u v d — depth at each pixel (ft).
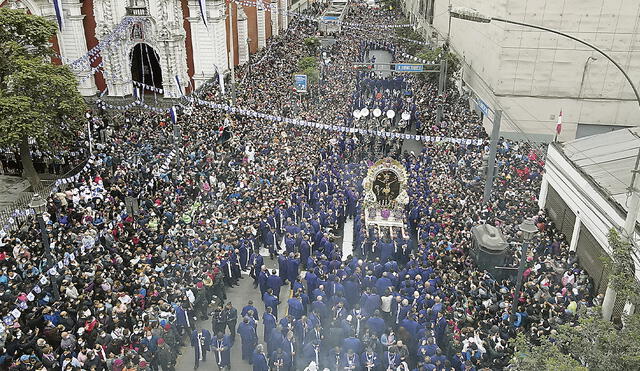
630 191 51.03
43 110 95.91
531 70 127.65
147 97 166.30
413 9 303.27
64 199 84.53
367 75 177.27
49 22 102.58
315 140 115.44
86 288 61.05
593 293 69.10
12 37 98.94
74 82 99.91
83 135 116.26
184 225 78.89
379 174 86.99
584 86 127.03
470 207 82.69
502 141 114.52
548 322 54.70
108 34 156.97
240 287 74.90
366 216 85.87
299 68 174.81
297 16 300.81
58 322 56.49
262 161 102.73
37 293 60.44
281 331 56.54
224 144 111.96
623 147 81.25
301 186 90.94
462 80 170.60
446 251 70.18
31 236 72.95
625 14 119.85
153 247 71.05
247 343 59.47
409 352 56.90
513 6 123.03
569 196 80.07
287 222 80.64
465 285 64.08
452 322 56.39
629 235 51.37
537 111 130.93
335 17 266.77
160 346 54.39
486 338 54.49
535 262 70.74
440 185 90.79
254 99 140.87
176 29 156.56
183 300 61.98
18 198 99.81
